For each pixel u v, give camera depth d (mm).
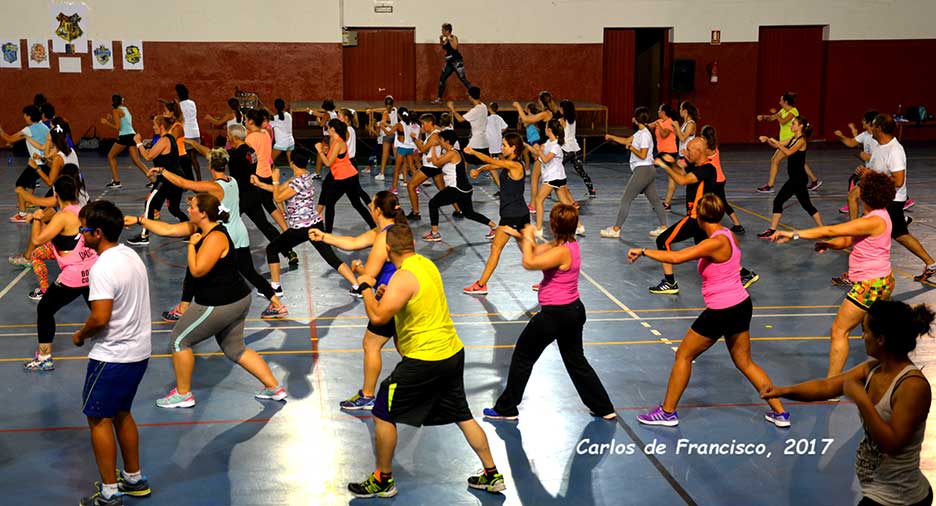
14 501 5957
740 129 28500
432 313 5859
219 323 7270
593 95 27609
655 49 28594
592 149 26375
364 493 6059
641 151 14000
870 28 28203
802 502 6047
